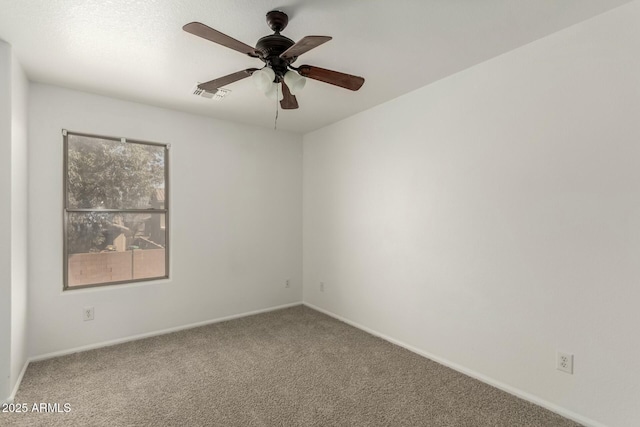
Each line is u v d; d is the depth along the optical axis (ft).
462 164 8.75
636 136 5.99
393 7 6.04
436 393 7.73
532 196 7.38
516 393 7.61
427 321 9.67
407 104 10.23
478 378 8.38
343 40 7.20
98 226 10.44
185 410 7.04
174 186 11.71
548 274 7.12
